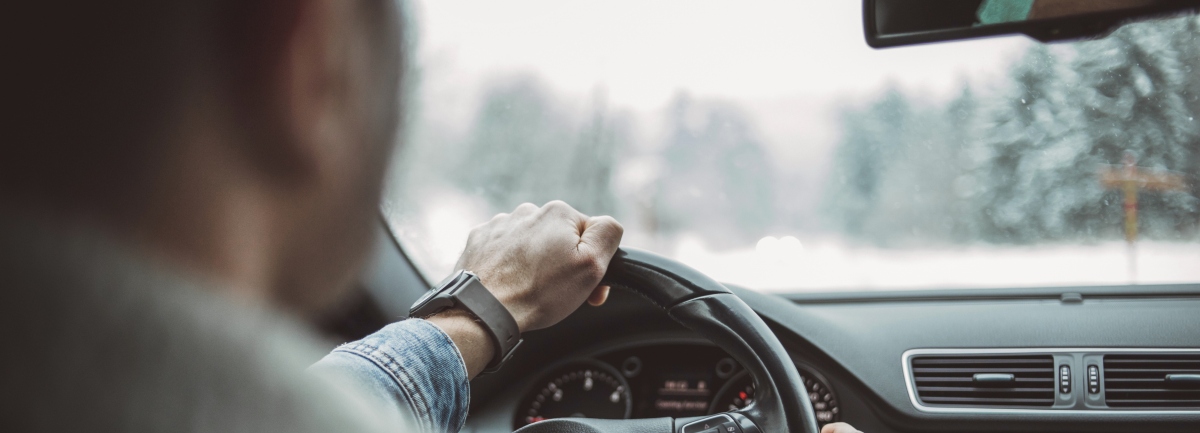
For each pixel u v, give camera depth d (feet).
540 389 6.75
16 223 0.87
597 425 3.20
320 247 1.06
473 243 3.19
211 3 0.94
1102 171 9.93
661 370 6.68
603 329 6.70
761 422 3.02
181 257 0.95
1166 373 5.67
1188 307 5.94
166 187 0.93
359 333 6.21
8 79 0.87
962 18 4.95
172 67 0.92
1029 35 4.84
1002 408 5.82
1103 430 5.65
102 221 0.90
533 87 55.47
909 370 5.97
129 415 0.89
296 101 0.98
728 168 61.77
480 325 2.80
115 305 0.90
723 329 3.16
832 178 51.49
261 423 0.97
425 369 2.20
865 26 5.16
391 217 6.37
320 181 1.02
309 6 0.97
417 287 6.52
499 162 51.65
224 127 0.95
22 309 0.87
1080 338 5.84
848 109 51.06
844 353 5.99
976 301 6.40
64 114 0.88
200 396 0.93
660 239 61.82
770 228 59.47
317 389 1.08
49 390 0.87
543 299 2.95
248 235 0.99
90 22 0.89
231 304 0.99
